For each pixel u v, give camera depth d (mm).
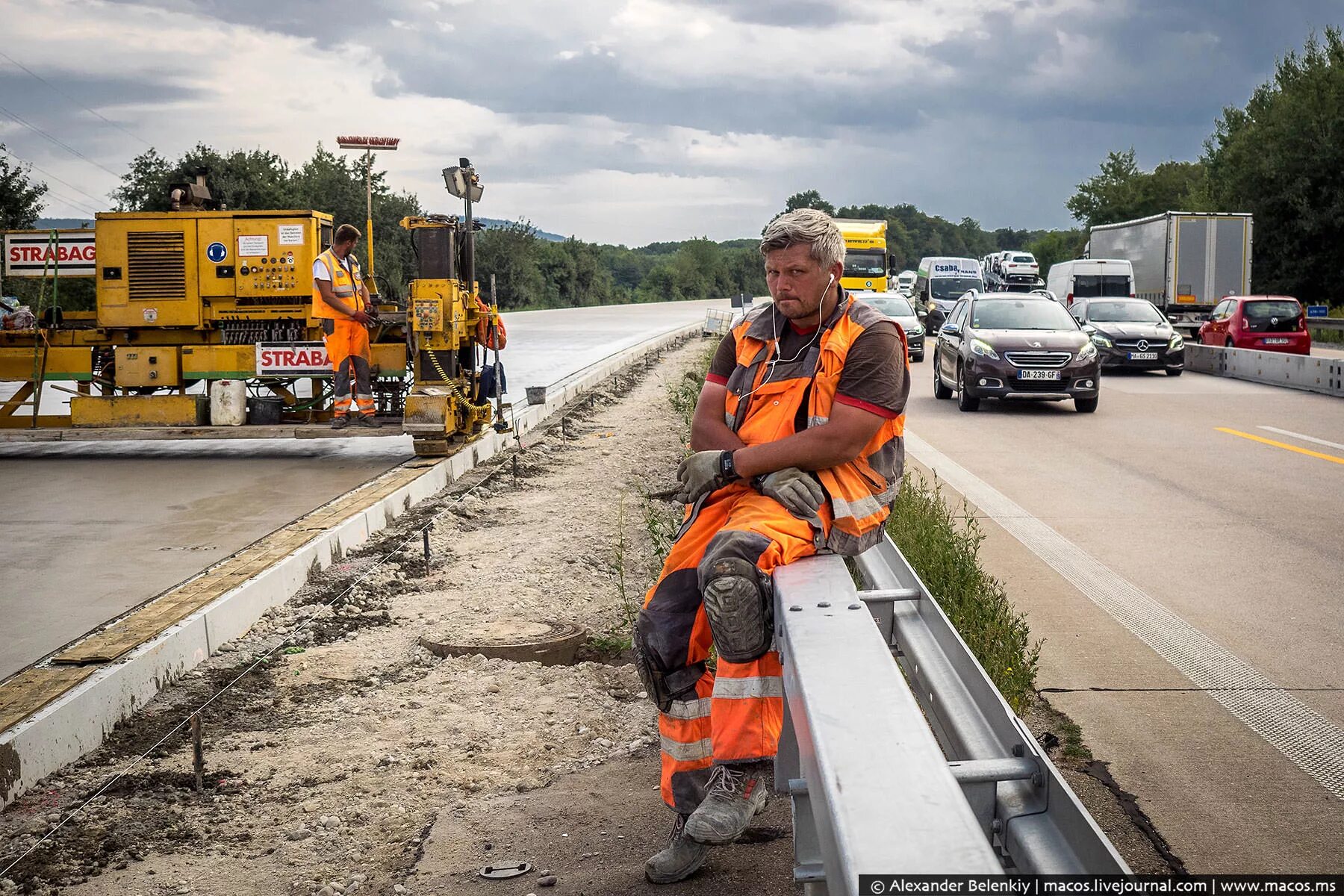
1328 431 14875
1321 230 46094
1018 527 9055
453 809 4070
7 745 4168
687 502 3232
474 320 12141
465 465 11531
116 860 3730
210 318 12156
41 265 12523
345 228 11391
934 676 3182
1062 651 6008
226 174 47656
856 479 3160
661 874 3408
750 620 2859
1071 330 17797
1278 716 5074
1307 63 49312
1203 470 11773
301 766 4480
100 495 9938
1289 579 7371
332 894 3490
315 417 12406
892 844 1637
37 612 6234
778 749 2984
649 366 26281
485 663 5719
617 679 5555
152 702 5223
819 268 3121
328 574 7406
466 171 11578
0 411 12312
